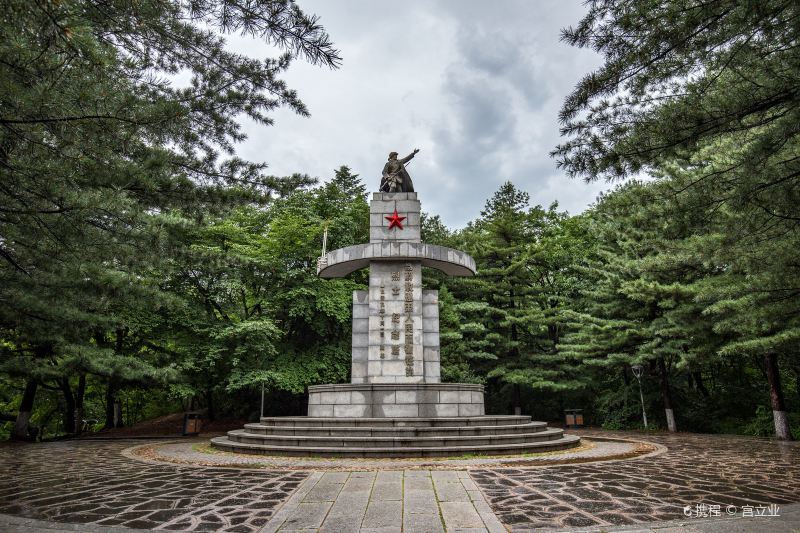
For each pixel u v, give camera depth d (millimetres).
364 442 10867
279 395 26297
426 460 9969
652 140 6445
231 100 6320
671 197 7562
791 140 6766
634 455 11023
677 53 5805
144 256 7762
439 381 15148
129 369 15906
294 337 24891
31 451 13445
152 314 19703
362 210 26094
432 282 26938
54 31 4199
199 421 20391
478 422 12500
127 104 5371
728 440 15344
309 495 6664
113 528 5227
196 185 7148
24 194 6543
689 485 7391
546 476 8094
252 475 8422
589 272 22625
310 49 4477
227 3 4285
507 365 24984
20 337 14750
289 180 7621
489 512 5707
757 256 10086
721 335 15922
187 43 5730
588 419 26281
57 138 5504
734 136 7320
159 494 6977
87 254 7574
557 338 27703
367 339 15406
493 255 26547
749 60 5789
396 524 5250
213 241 21641
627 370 24781
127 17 5125
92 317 12906
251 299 24625
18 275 9711
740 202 6855
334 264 15781
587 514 5648
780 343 13148
